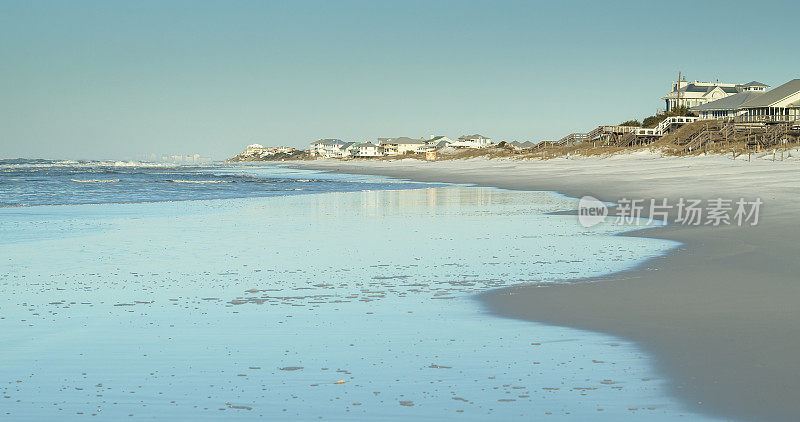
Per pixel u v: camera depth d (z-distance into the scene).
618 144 100.25
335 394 7.33
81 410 6.96
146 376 7.98
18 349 9.09
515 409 6.79
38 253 17.92
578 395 7.09
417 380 7.72
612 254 16.62
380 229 23.36
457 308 11.27
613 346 8.73
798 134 77.88
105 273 14.95
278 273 14.84
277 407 6.99
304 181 73.62
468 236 21.00
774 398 6.70
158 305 11.77
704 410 6.52
